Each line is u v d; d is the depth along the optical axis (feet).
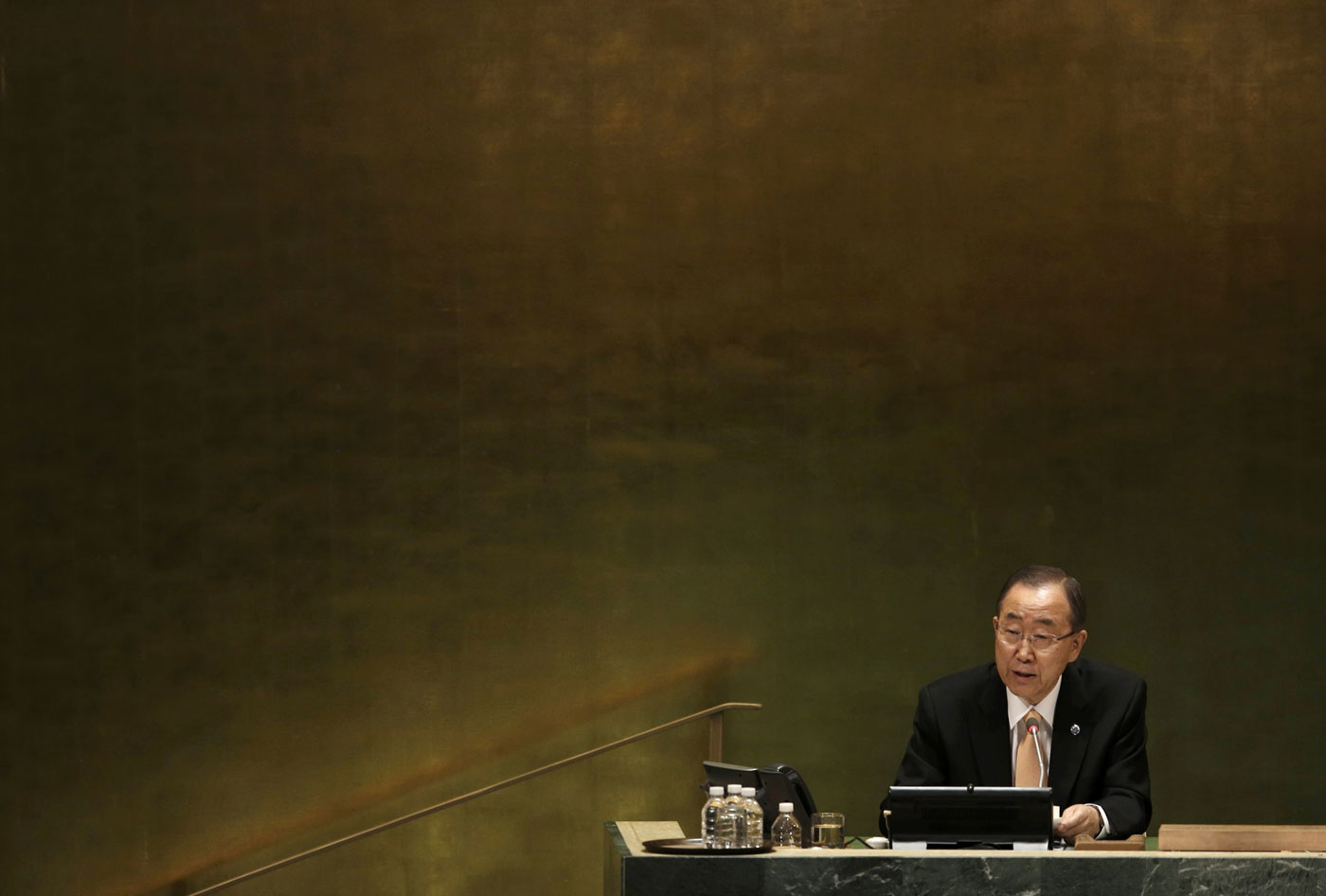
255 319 75.31
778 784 41.70
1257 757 74.64
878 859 36.76
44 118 75.05
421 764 74.79
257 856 74.18
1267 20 76.23
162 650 74.43
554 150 76.38
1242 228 76.02
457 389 75.82
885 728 75.15
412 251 75.92
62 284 74.90
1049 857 36.88
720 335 76.07
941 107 76.38
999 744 48.11
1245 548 75.20
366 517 75.31
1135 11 76.28
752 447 75.92
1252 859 37.01
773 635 75.56
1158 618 75.15
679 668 75.36
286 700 74.64
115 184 75.15
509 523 75.61
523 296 76.07
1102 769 47.50
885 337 76.02
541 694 75.31
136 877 73.77
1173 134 76.07
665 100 76.43
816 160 76.38
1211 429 75.56
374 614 75.15
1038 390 75.82
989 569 75.41
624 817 75.05
